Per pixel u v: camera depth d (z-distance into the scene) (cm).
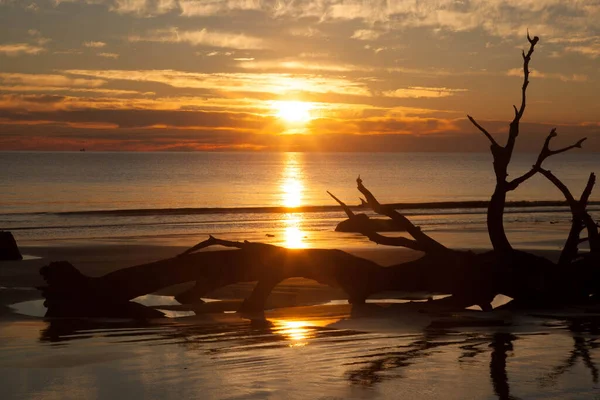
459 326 1073
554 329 1047
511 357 829
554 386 695
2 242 1938
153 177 10038
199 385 697
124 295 1268
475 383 705
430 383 705
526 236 2688
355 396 657
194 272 1296
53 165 17125
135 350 869
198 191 6631
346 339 948
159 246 2314
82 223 3409
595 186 7956
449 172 13988
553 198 5784
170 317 1178
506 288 1339
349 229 2872
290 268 1298
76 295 1242
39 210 4362
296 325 1081
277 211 4203
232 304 1337
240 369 764
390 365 785
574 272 1382
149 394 666
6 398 658
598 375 741
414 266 1355
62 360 811
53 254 2059
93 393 671
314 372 751
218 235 2764
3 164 17488
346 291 1358
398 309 1274
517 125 1386
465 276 1334
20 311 1220
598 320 1141
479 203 4831
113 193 6172
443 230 2952
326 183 8706
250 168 16838
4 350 870
